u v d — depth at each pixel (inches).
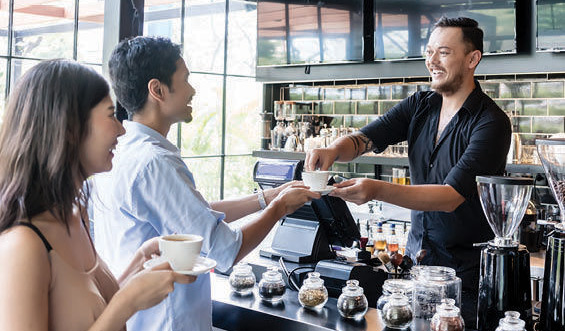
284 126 229.3
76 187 49.2
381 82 216.8
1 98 203.3
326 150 96.4
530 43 165.2
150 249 57.0
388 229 115.8
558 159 64.8
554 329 65.7
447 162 97.7
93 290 48.7
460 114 96.1
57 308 46.1
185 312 65.9
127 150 65.6
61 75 46.9
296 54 209.2
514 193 65.4
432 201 86.2
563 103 182.5
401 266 84.5
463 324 65.1
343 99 226.2
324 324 72.0
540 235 127.9
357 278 81.3
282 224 95.8
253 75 299.1
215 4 282.8
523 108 189.5
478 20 167.9
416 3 178.9
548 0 157.6
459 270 94.7
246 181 296.8
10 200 45.5
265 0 213.6
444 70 96.0
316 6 201.9
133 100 66.2
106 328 45.2
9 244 43.9
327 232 91.1
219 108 284.8
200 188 276.2
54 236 46.5
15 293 42.6
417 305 73.1
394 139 106.8
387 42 187.0
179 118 68.7
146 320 67.1
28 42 210.4
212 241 63.6
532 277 121.5
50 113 46.1
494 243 68.6
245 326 78.4
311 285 77.5
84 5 221.9
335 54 200.2
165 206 63.2
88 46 225.0
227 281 92.0
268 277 80.9
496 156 91.2
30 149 45.9
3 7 203.5
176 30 271.4
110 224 68.0
